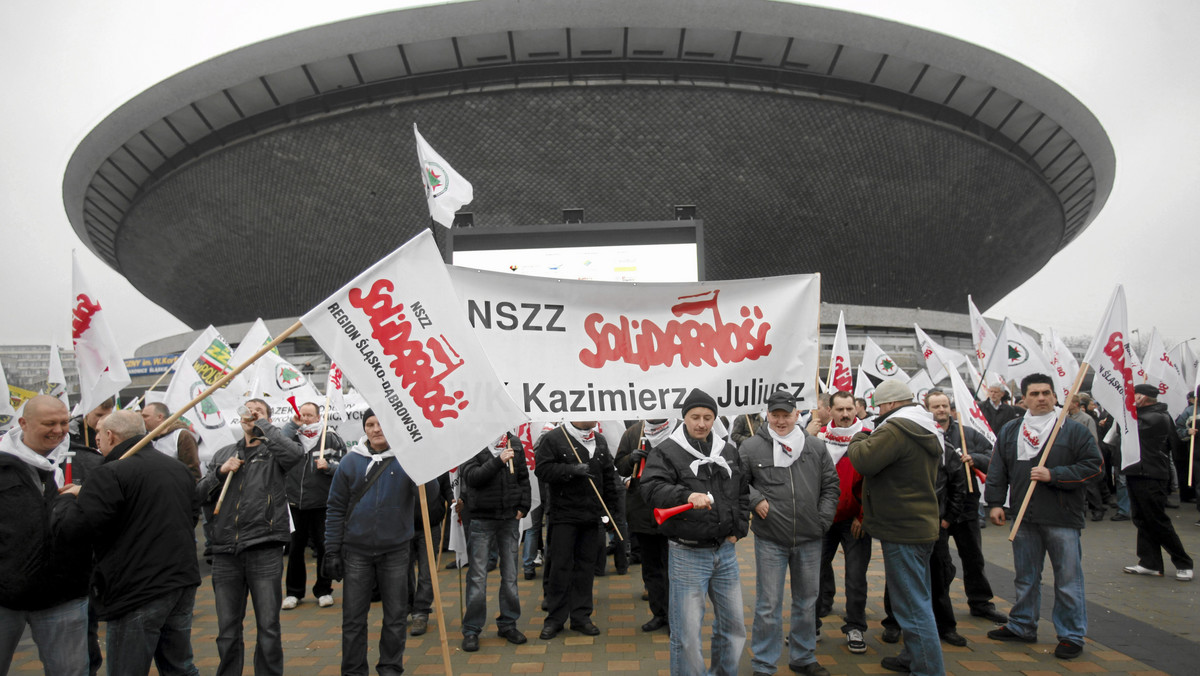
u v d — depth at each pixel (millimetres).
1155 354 12625
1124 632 5773
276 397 9023
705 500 4020
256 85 29438
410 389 4000
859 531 5500
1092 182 40188
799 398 5227
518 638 5820
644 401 5016
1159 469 7652
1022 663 5090
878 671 5051
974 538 6336
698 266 8992
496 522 5926
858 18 28031
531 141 29609
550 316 4996
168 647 4191
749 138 29984
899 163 32250
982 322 13070
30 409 3836
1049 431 5559
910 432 4598
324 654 5656
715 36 28188
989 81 30562
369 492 4809
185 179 33250
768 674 4719
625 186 30703
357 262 33594
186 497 4219
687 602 4207
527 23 27250
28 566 3738
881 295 37344
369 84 29188
